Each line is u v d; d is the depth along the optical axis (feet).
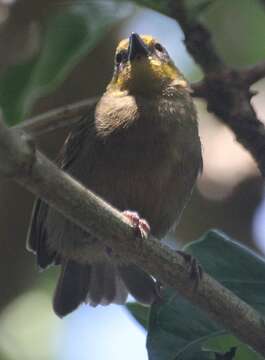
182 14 33.86
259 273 30.86
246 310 28.04
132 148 36.17
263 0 37.19
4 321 53.11
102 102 37.68
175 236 54.24
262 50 53.01
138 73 38.06
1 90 36.99
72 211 25.39
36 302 53.72
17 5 42.47
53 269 54.08
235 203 53.67
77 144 37.55
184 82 38.70
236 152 53.88
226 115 33.65
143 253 27.25
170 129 36.65
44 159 24.02
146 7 34.17
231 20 52.60
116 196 36.50
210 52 33.91
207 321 29.99
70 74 52.90
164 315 30.07
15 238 52.75
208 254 31.07
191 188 38.19
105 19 37.27
